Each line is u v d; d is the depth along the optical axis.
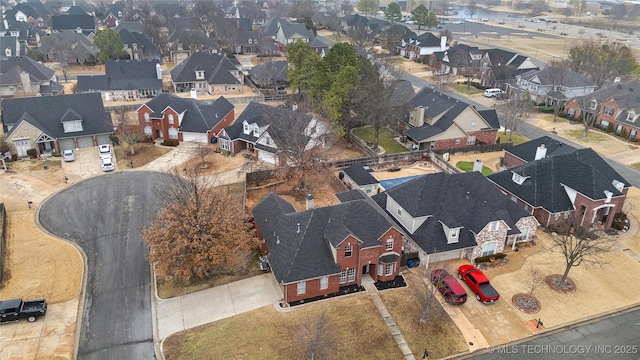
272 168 65.62
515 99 87.50
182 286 42.28
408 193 49.25
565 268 45.50
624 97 84.88
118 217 53.91
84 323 38.16
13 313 37.34
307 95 84.44
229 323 37.75
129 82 101.81
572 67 113.56
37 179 62.91
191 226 41.47
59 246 48.09
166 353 35.09
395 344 35.94
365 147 74.69
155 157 70.81
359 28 164.00
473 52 130.88
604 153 76.62
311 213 42.47
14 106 71.38
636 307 40.84
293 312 38.84
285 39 152.00
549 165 55.34
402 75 118.12
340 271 40.47
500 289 42.47
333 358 34.31
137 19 195.75
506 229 46.31
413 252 45.59
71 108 73.62
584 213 51.56
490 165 70.38
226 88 107.00
